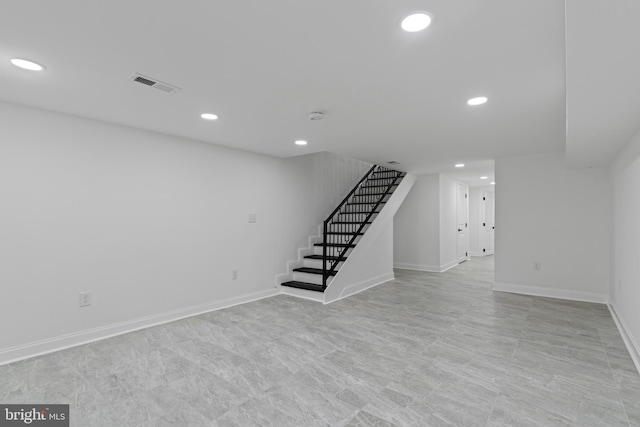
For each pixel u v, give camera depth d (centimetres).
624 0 106
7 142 264
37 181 279
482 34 165
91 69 206
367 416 189
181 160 378
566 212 463
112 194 323
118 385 225
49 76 216
